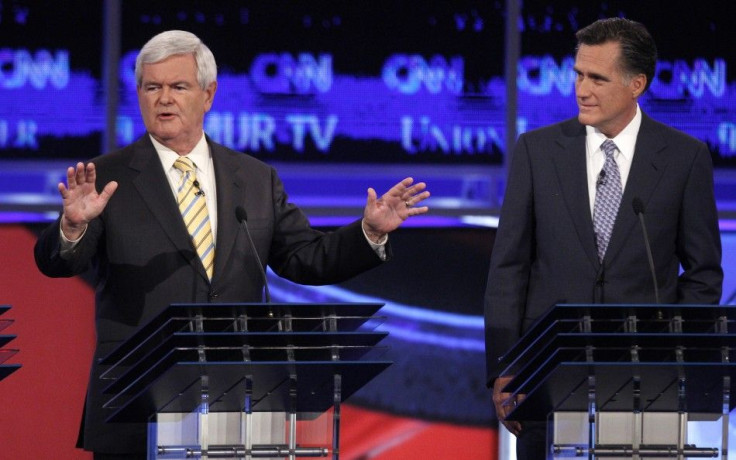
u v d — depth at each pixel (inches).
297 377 377.4
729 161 775.1
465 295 732.0
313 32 762.2
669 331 402.0
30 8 748.0
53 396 699.4
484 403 724.7
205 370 362.6
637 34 482.9
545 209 490.6
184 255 452.4
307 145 761.6
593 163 495.2
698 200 492.1
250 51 757.9
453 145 768.9
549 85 773.3
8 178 746.2
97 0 752.3
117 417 385.7
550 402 400.5
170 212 456.4
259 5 758.5
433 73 768.9
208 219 463.5
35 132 748.6
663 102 773.9
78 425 699.4
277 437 399.2
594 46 482.3
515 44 769.6
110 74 751.7
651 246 484.4
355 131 764.6
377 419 716.7
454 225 743.7
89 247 444.5
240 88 756.6
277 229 483.8
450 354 727.7
